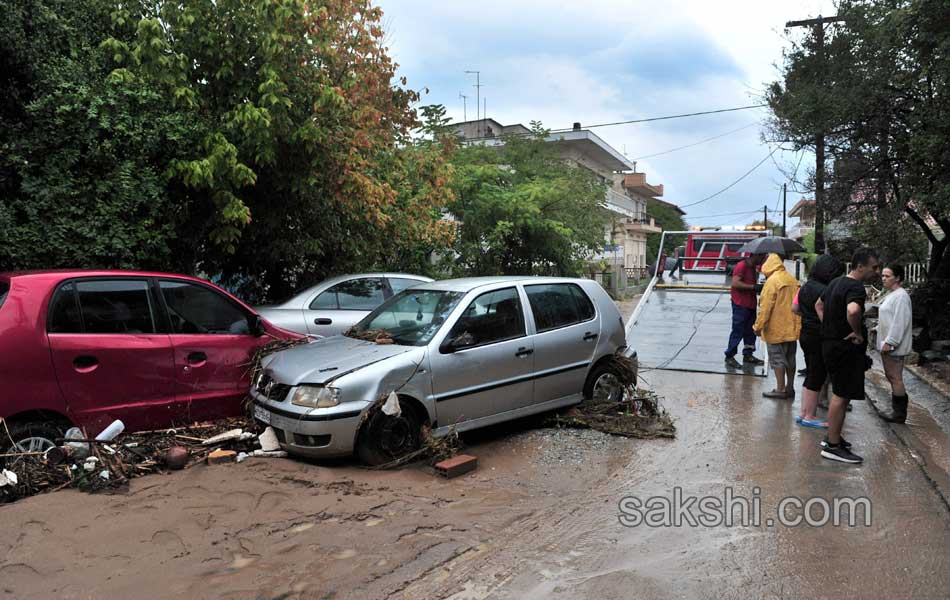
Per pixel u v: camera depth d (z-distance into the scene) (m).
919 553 3.90
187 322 5.72
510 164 19.59
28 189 6.36
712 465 5.57
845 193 12.48
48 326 4.81
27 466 4.48
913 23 8.69
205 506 4.29
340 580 3.48
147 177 7.02
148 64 7.22
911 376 9.83
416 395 5.42
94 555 3.62
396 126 11.09
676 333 11.55
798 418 7.02
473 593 3.42
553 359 6.49
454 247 15.50
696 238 16.92
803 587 3.49
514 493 4.87
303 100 8.09
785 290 8.00
